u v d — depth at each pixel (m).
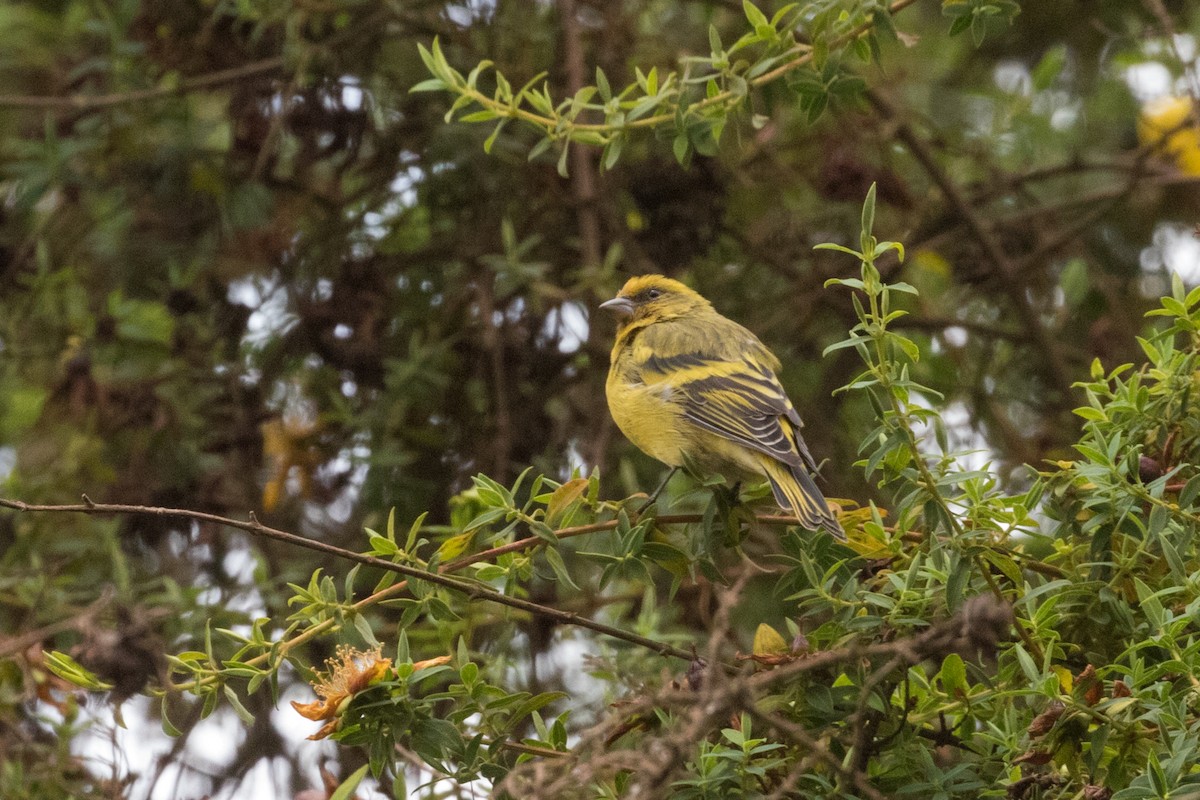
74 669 7.71
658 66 12.59
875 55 8.27
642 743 6.57
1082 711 6.23
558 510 7.61
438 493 12.09
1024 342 13.16
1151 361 7.26
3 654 9.48
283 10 12.01
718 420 9.28
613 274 11.80
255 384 12.30
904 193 12.73
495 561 7.80
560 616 7.20
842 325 13.09
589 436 12.16
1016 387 13.50
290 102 12.12
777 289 13.33
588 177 12.09
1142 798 5.79
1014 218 13.48
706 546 7.71
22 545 11.66
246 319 12.66
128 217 12.59
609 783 6.70
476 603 9.25
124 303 12.55
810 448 12.77
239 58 12.58
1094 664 6.78
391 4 12.01
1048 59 13.25
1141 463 6.87
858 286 6.70
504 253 12.43
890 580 6.98
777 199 13.35
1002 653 6.73
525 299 12.40
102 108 12.50
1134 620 6.69
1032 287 13.90
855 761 6.34
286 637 7.70
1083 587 6.76
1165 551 6.37
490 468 11.98
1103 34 14.36
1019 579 6.81
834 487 12.76
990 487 7.03
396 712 6.85
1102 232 14.48
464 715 7.12
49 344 12.82
